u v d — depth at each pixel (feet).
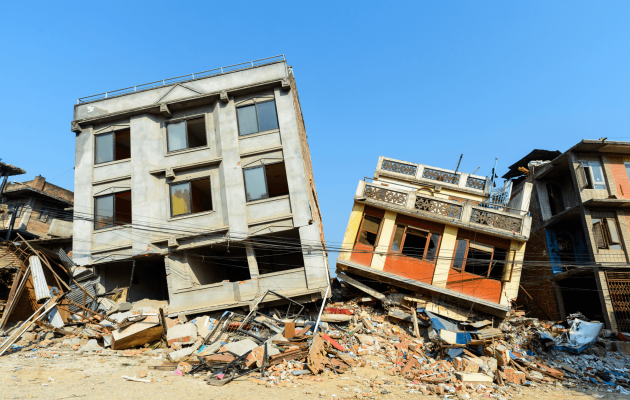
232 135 68.49
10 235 94.99
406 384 43.75
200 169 69.10
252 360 43.83
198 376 42.29
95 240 68.33
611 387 48.67
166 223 67.31
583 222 74.08
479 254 66.54
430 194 78.18
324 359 46.16
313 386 40.19
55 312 56.85
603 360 57.77
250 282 63.72
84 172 70.85
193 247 66.08
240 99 70.44
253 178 66.90
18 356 46.91
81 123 72.54
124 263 72.13
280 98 69.31
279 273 63.98
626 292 69.26
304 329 53.16
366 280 66.95
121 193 69.92
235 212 65.46
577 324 62.49
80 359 47.09
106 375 41.70
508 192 78.07
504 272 64.23
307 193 65.46
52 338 55.77
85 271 65.98
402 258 65.67
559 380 50.72
